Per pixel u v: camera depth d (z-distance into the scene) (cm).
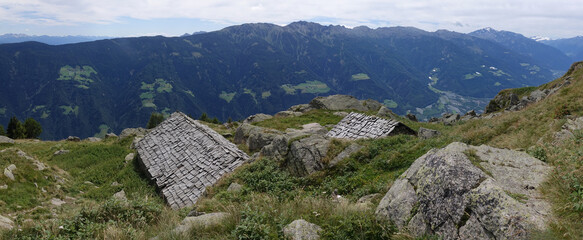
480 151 825
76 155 3747
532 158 792
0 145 4716
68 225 922
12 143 4928
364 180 1349
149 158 2702
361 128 2825
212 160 2098
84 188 2458
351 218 768
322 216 851
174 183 2062
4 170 1947
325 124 4650
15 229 1000
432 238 625
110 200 1077
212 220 862
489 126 2153
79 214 996
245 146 2848
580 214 530
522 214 542
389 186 1055
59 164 3441
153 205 1120
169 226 867
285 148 1808
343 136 2861
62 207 1844
